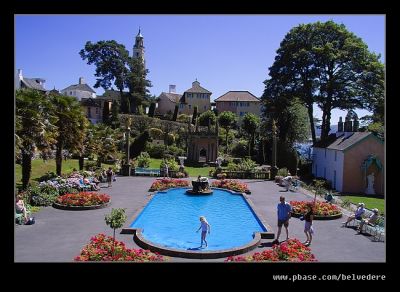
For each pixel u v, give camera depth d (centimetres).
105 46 9206
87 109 9288
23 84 7769
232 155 7050
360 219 2100
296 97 5825
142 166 5419
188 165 6053
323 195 3325
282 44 6034
